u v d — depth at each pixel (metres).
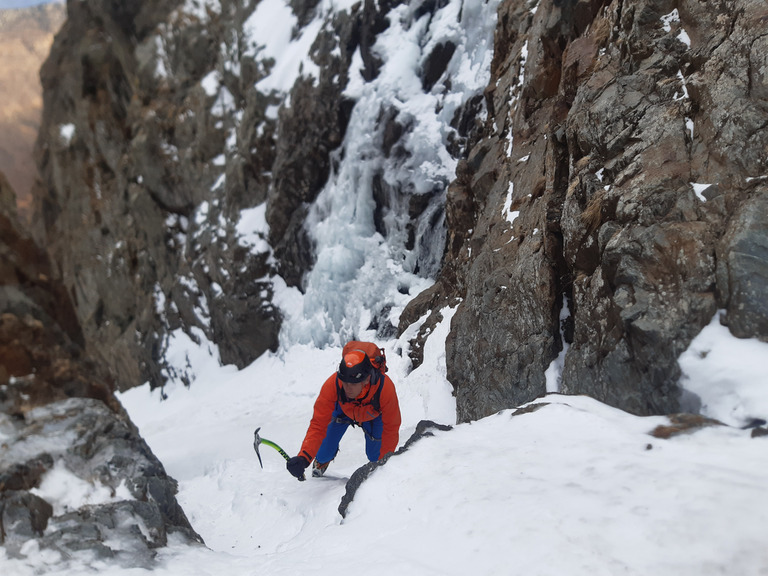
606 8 5.25
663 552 1.83
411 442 2.98
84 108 15.43
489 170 6.64
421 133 8.74
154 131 13.28
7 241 3.50
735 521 1.86
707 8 3.89
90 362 3.76
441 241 8.27
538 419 2.96
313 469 4.10
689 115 3.72
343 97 9.72
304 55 10.73
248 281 10.77
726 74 3.52
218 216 11.88
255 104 11.11
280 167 10.43
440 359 6.23
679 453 2.39
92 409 3.39
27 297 3.50
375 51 9.64
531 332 4.61
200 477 5.33
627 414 2.88
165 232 13.17
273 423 7.48
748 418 2.54
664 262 3.22
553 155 4.95
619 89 4.23
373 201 9.21
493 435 2.95
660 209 3.41
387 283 8.77
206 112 12.45
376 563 2.15
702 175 3.41
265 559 2.65
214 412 9.11
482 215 6.36
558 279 4.55
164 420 9.66
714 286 3.00
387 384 3.63
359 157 9.28
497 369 4.80
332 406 3.72
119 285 14.42
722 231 3.11
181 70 13.16
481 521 2.20
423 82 9.20
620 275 3.38
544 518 2.10
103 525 2.87
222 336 11.42
